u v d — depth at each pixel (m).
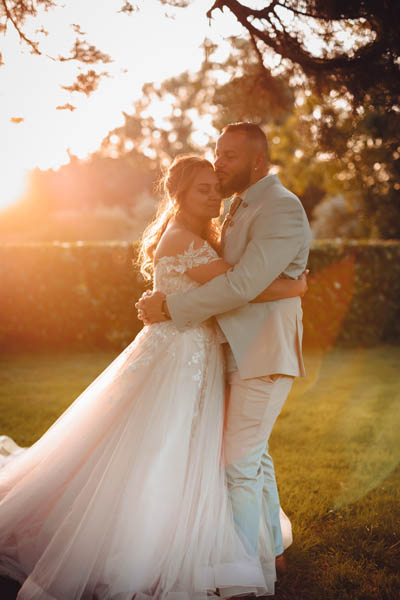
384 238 12.95
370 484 3.50
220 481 2.47
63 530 2.28
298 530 2.93
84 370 6.88
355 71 3.32
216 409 2.54
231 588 2.28
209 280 2.50
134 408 2.45
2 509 2.42
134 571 2.18
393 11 2.99
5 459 3.37
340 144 4.08
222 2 3.18
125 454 2.37
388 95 3.43
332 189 9.29
